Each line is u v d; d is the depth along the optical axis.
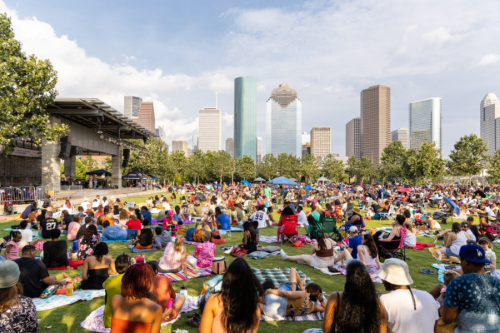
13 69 18.84
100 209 14.80
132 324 2.94
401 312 3.12
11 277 2.87
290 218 11.35
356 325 2.74
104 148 38.41
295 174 87.12
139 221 11.98
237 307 2.65
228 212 20.66
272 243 11.69
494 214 18.56
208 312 2.74
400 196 29.48
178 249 7.52
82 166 56.41
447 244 9.18
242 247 9.68
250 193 32.81
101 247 6.33
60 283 6.01
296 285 5.68
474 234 10.02
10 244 7.36
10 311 2.84
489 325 2.94
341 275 7.61
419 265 8.70
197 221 16.70
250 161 85.81
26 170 33.91
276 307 5.22
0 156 29.73
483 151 49.75
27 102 19.25
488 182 54.72
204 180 83.31
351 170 100.31
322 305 5.39
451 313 3.08
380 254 9.21
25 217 14.71
